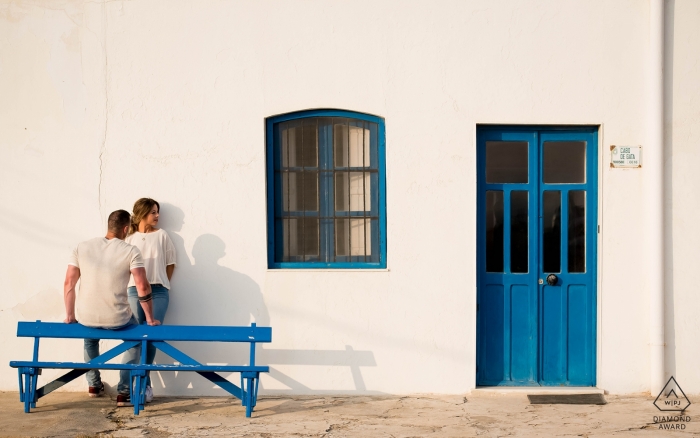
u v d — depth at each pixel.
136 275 5.50
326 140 6.35
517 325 6.34
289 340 6.25
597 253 6.26
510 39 6.14
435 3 6.14
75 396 6.16
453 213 6.18
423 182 6.18
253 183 6.25
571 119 6.14
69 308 5.56
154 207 6.08
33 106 6.25
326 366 6.23
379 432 5.17
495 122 6.16
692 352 6.14
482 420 5.46
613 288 6.17
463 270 6.18
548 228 6.34
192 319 6.25
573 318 6.32
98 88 6.24
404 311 6.20
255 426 5.31
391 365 6.20
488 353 6.34
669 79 6.12
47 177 6.27
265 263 6.24
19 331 5.54
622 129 6.14
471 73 6.14
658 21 6.01
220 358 6.27
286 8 6.19
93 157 6.26
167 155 6.25
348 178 6.35
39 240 6.27
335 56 6.19
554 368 6.32
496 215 6.34
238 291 6.25
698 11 6.11
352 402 6.00
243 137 6.23
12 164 6.27
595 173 6.27
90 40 6.23
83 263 5.55
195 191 6.25
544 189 6.32
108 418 5.49
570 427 5.28
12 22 6.23
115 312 5.51
